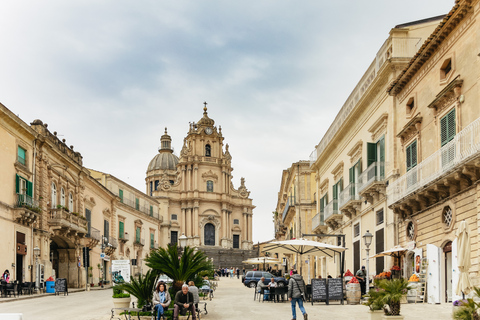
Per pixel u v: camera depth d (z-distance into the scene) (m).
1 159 31.27
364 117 30.19
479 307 10.29
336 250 24.11
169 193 93.25
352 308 20.31
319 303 23.30
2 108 30.52
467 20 19.08
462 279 15.67
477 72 18.25
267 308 21.41
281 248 26.83
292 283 16.08
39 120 38.25
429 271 20.78
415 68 23.41
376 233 27.72
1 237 30.69
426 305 19.66
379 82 26.98
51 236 38.88
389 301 13.76
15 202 32.94
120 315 17.31
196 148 96.38
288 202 59.12
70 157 43.22
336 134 35.62
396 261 24.73
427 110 22.44
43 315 19.31
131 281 18.08
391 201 24.98
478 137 17.19
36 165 36.66
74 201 45.62
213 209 95.00
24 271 34.00
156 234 79.56
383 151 26.94
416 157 23.36
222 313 19.25
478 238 17.52
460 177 18.16
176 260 17.73
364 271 25.61
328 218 37.06
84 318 17.92
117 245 60.41
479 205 17.47
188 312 16.17
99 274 51.81
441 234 20.44
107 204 57.84
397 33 25.67
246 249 96.81
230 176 98.94
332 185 38.94
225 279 70.00
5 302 26.38
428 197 21.36
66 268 43.28
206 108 100.88
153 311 15.92
